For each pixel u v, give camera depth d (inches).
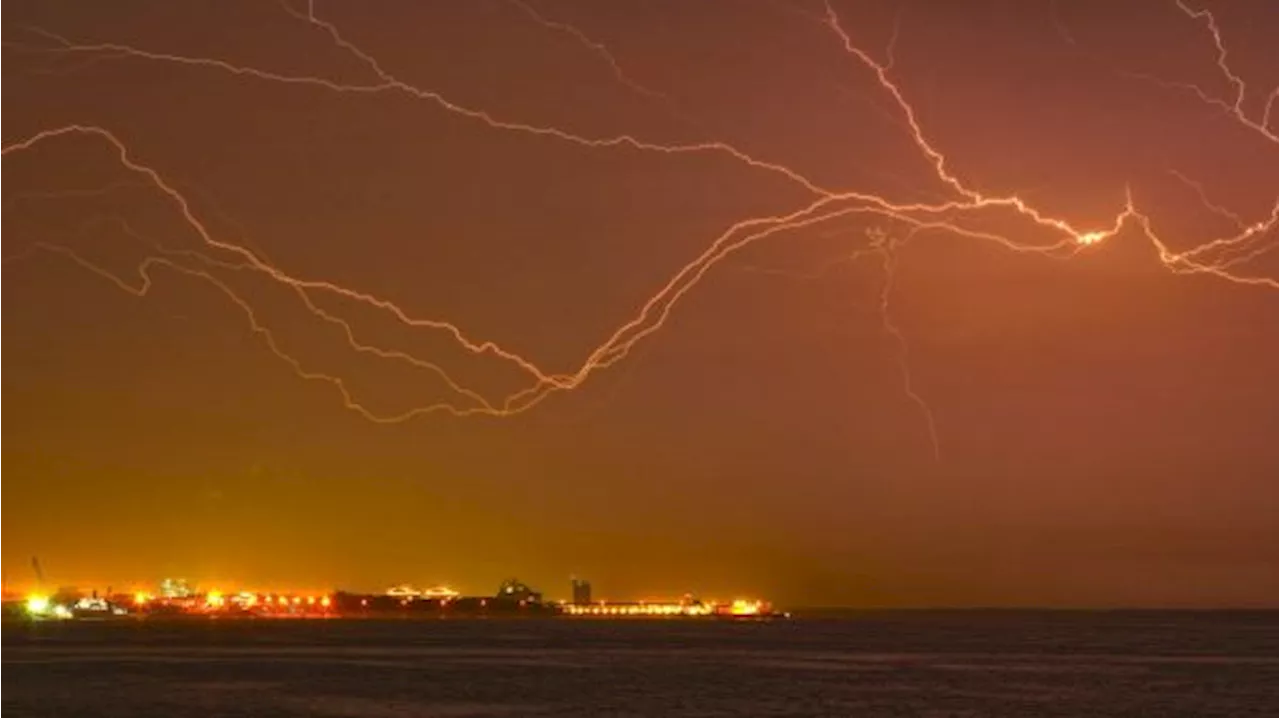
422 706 3051.2
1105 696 3437.5
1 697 3176.7
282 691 3398.1
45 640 6579.7
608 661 4820.4
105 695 3248.0
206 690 3403.1
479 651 5531.5
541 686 3622.0
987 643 7012.8
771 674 4156.0
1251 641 7421.3
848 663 4822.8
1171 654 5728.3
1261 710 3117.6
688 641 6924.2
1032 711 3061.0
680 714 2920.8
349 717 2824.8
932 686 3713.1
